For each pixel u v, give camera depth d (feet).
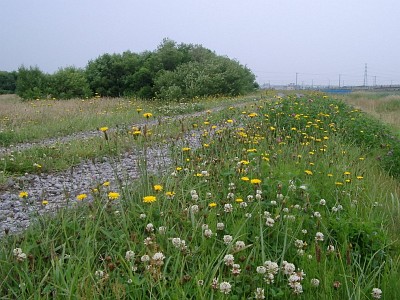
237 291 10.17
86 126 50.14
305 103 49.29
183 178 17.11
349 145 30.96
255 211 14.19
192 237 12.14
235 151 21.93
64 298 9.62
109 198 14.05
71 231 12.97
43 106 71.41
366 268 12.04
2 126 49.29
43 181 23.08
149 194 15.21
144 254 11.35
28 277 10.16
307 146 25.73
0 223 15.03
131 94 120.67
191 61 130.72
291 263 11.16
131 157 28.22
